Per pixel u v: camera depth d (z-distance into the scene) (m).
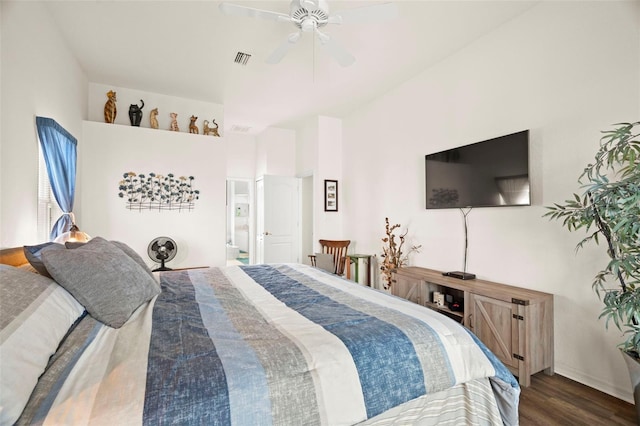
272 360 1.07
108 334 1.26
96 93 3.87
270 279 2.32
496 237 2.82
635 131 1.99
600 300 2.15
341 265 4.70
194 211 4.21
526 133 2.48
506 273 2.73
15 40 1.89
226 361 1.05
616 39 2.08
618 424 1.81
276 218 5.84
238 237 8.91
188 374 0.97
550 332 2.36
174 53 3.20
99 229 3.69
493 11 2.59
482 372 1.38
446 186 3.22
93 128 3.66
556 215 2.08
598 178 2.00
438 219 3.43
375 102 4.42
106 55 3.21
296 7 2.00
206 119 4.48
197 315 1.51
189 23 2.71
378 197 4.38
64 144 2.62
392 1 2.45
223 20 2.68
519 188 2.53
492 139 2.75
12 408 0.75
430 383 1.26
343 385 1.09
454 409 1.36
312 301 1.76
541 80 2.49
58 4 2.42
